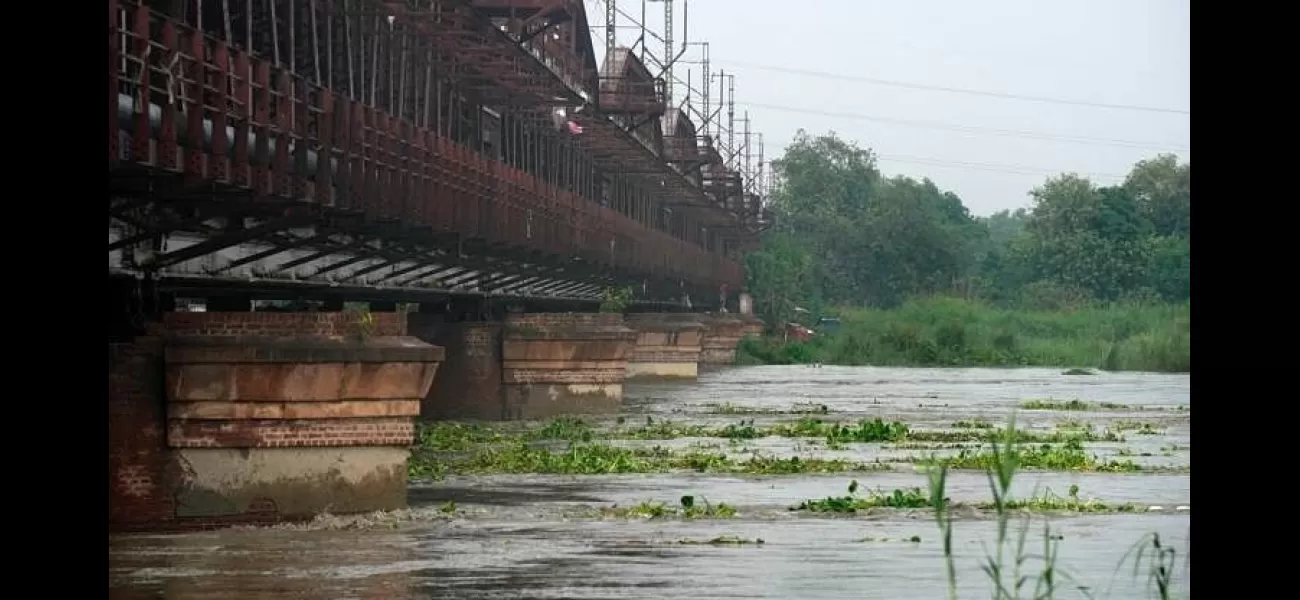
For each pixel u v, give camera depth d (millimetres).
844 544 20766
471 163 39156
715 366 103625
